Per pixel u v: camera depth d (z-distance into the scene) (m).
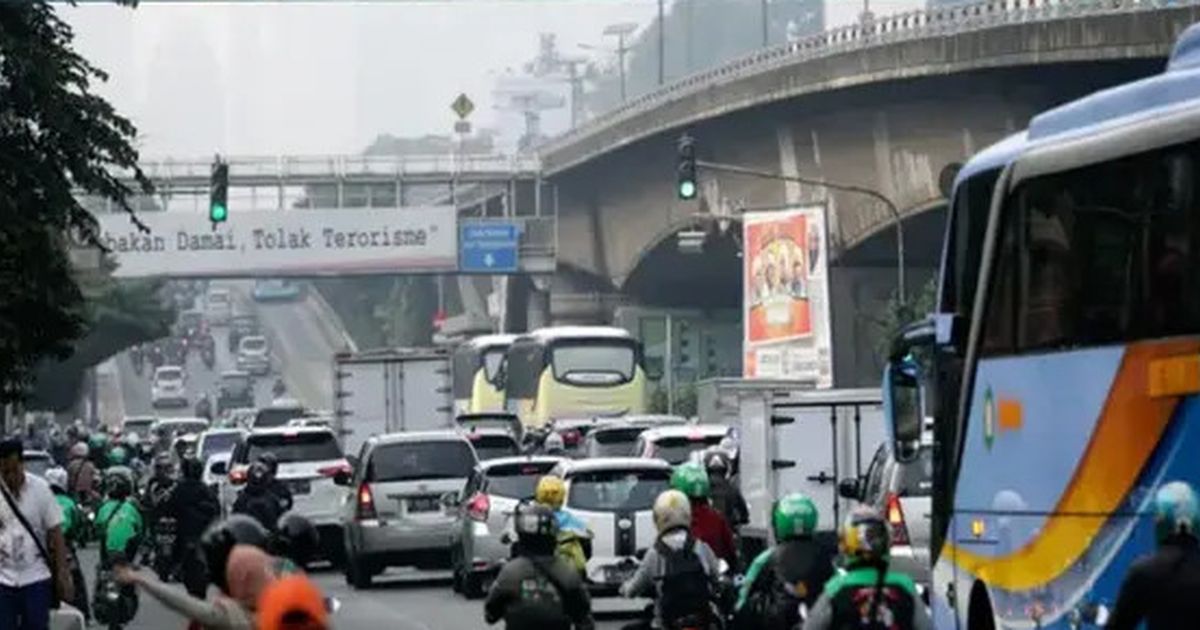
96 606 51.28
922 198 136.25
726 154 157.50
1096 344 26.83
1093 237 26.91
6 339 67.19
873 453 60.00
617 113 170.88
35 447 132.38
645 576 29.64
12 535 32.41
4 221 67.81
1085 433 27.11
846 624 23.25
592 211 189.25
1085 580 27.16
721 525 36.34
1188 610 22.12
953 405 32.06
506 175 194.25
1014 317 29.11
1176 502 22.42
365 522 70.88
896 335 33.59
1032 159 28.42
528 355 132.12
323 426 84.12
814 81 137.75
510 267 192.62
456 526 67.88
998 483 29.88
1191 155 25.05
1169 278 25.39
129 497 51.97
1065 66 121.31
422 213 192.88
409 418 113.94
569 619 27.34
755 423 61.81
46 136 71.31
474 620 59.00
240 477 79.94
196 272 193.00
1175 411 25.36
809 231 124.69
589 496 56.25
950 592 32.28
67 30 72.69
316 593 19.53
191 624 22.56
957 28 123.88
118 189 73.44
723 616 30.27
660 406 174.75
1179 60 27.33
